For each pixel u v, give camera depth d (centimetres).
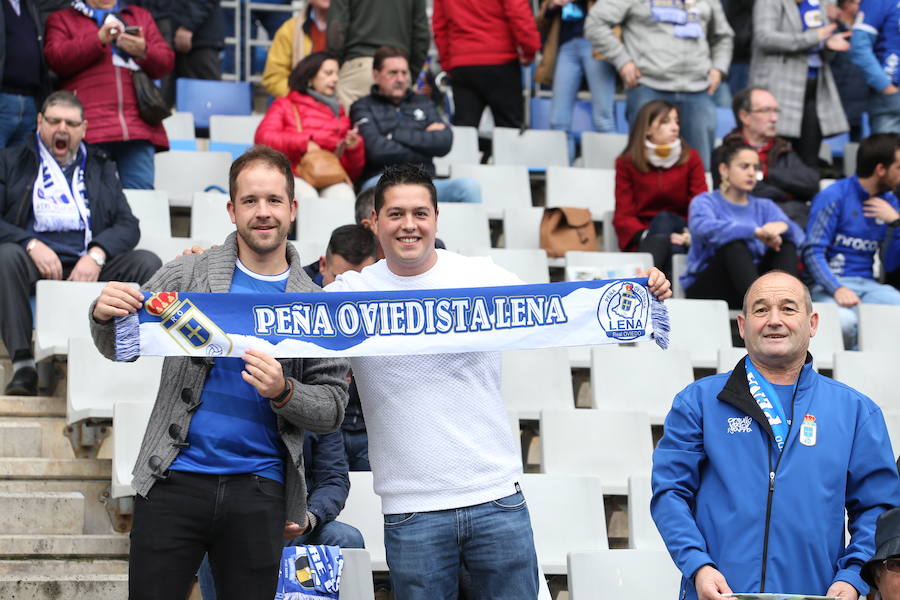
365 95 1237
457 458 532
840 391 523
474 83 1295
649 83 1255
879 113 1363
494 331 544
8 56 1006
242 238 525
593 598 632
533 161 1298
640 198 1105
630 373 877
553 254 1078
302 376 526
